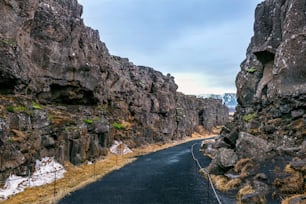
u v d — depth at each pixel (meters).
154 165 46.00
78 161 39.53
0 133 24.67
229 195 25.58
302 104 31.70
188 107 131.75
